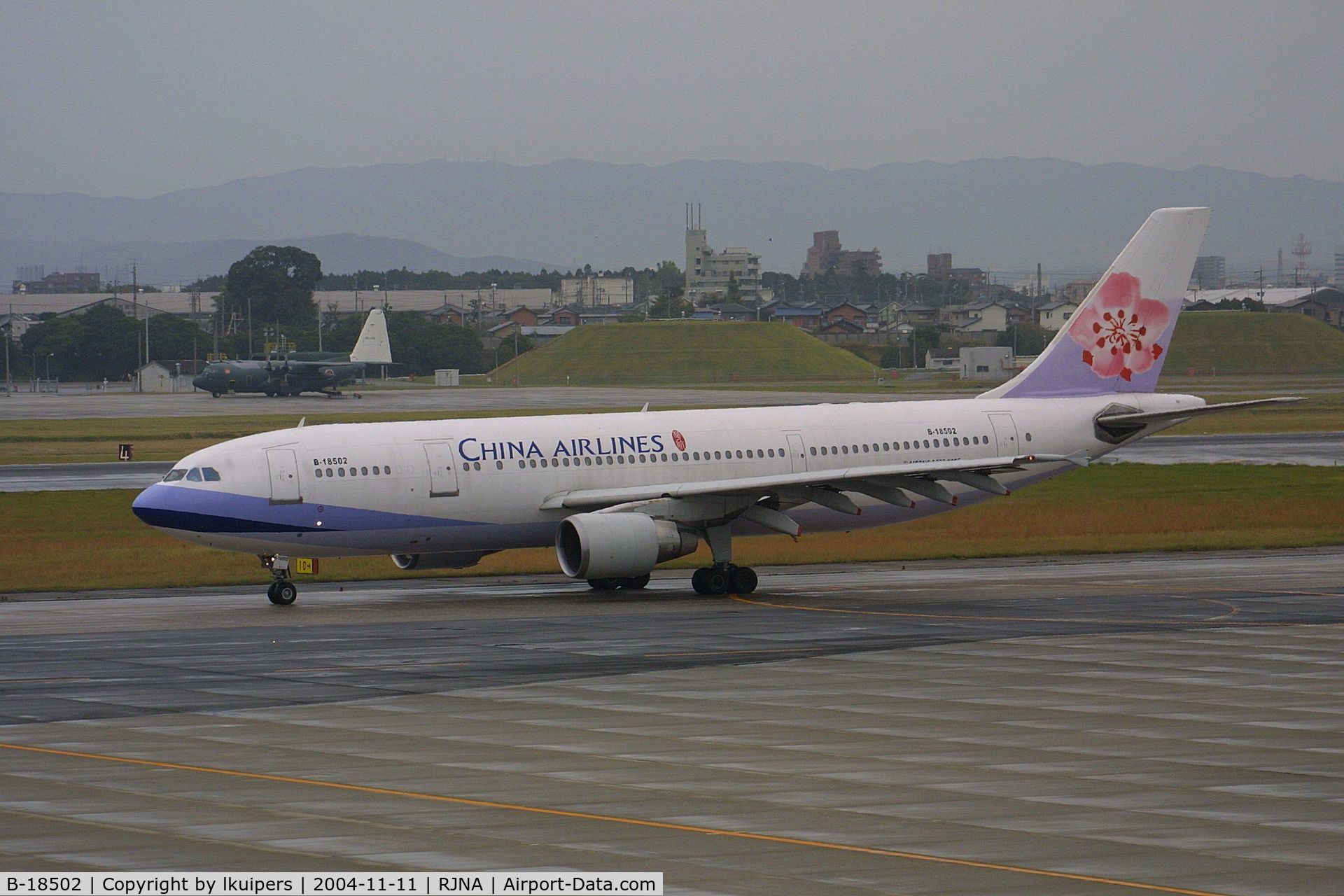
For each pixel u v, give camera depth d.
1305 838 60.81
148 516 140.50
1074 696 91.88
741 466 160.12
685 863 56.94
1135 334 177.50
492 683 96.19
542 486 152.00
